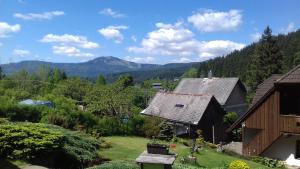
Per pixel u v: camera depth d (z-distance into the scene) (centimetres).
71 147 1822
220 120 3728
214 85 4891
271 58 5822
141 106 5341
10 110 2811
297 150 2316
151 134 3142
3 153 1591
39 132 1672
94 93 3897
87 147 1997
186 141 2952
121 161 1720
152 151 1206
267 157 2419
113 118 3216
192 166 1869
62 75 8238
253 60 6062
